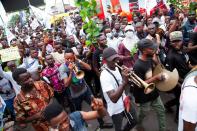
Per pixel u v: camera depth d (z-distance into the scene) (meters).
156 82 4.59
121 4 13.27
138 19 11.25
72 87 5.78
